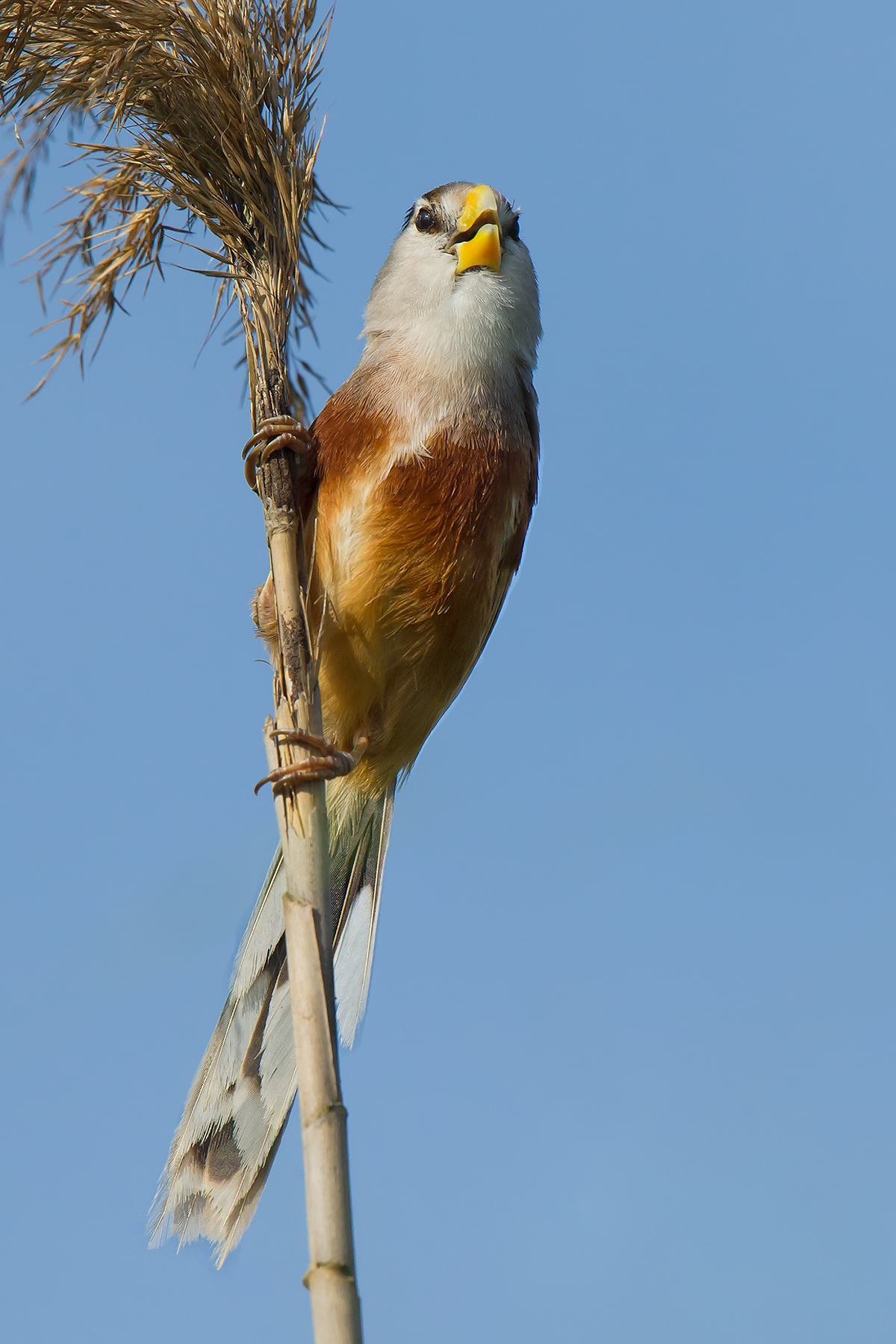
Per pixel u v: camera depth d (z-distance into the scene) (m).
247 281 6.43
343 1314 4.22
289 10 6.52
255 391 6.27
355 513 7.14
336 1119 4.55
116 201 6.67
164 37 6.32
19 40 6.24
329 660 7.27
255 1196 6.26
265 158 6.45
